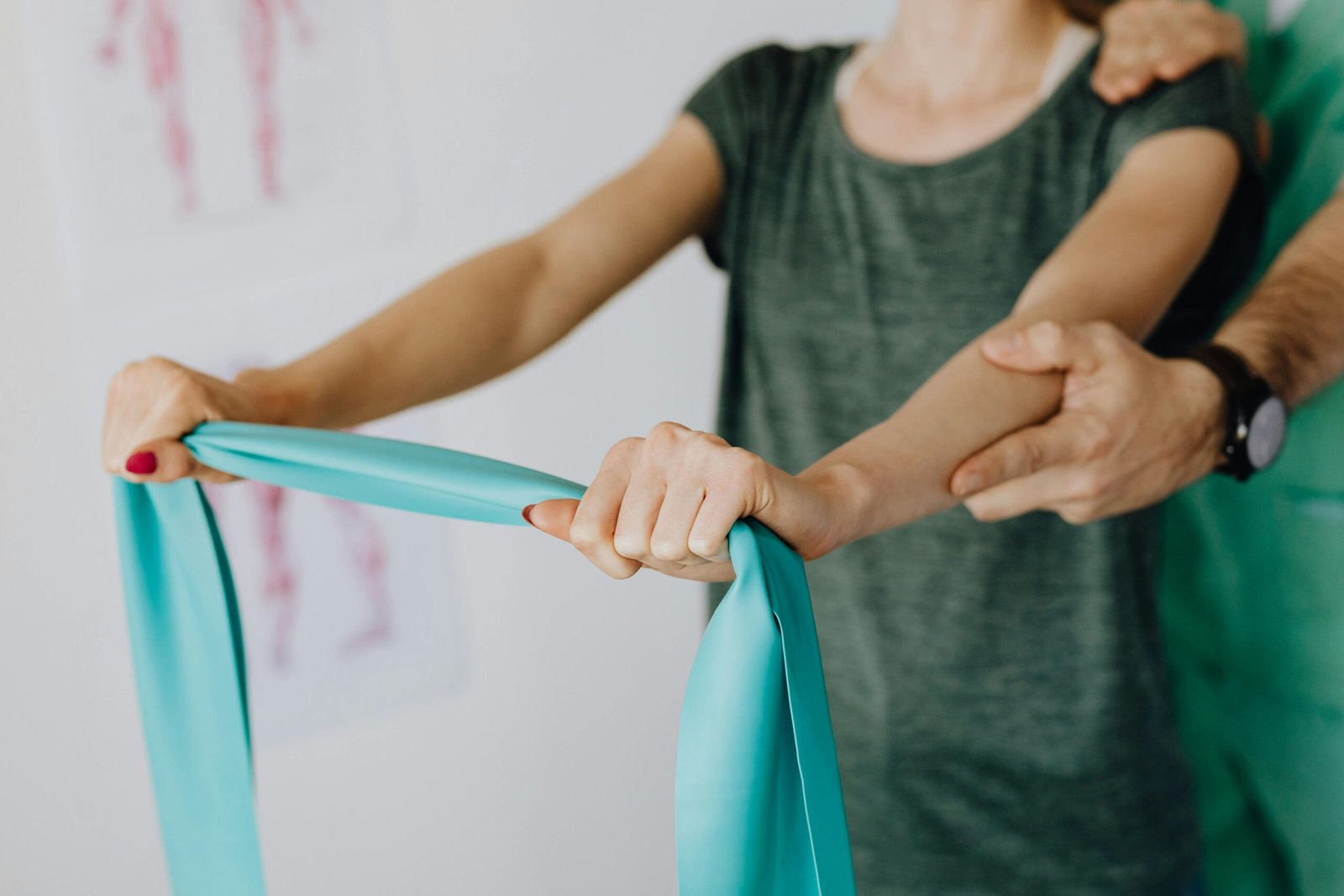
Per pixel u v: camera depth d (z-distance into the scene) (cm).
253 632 143
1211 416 72
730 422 109
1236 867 124
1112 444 65
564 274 94
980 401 61
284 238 136
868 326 96
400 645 152
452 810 160
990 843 97
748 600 45
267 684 145
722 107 104
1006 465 59
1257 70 113
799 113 103
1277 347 83
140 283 129
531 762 164
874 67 101
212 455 65
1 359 125
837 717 101
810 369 100
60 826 137
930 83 97
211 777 72
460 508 56
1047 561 93
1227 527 119
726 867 47
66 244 126
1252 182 86
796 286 101
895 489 54
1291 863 117
